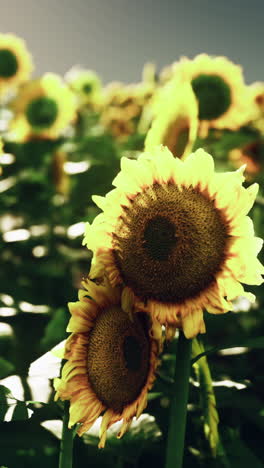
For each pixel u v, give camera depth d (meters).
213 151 3.04
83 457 1.58
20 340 2.01
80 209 2.89
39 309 2.13
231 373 1.97
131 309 1.37
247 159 2.84
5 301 2.15
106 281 1.40
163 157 1.37
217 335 2.05
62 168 3.20
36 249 3.04
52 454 1.57
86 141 3.46
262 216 2.32
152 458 1.62
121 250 1.38
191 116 1.51
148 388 1.35
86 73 5.71
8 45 4.59
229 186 1.36
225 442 1.64
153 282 1.36
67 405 1.43
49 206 3.24
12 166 3.70
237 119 2.89
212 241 1.35
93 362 1.41
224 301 1.34
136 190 1.39
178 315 1.36
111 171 2.82
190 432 1.68
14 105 3.84
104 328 1.41
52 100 3.83
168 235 1.36
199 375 1.47
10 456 1.56
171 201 1.37
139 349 1.39
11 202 3.35
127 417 1.37
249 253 1.34
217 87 2.83
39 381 1.57
